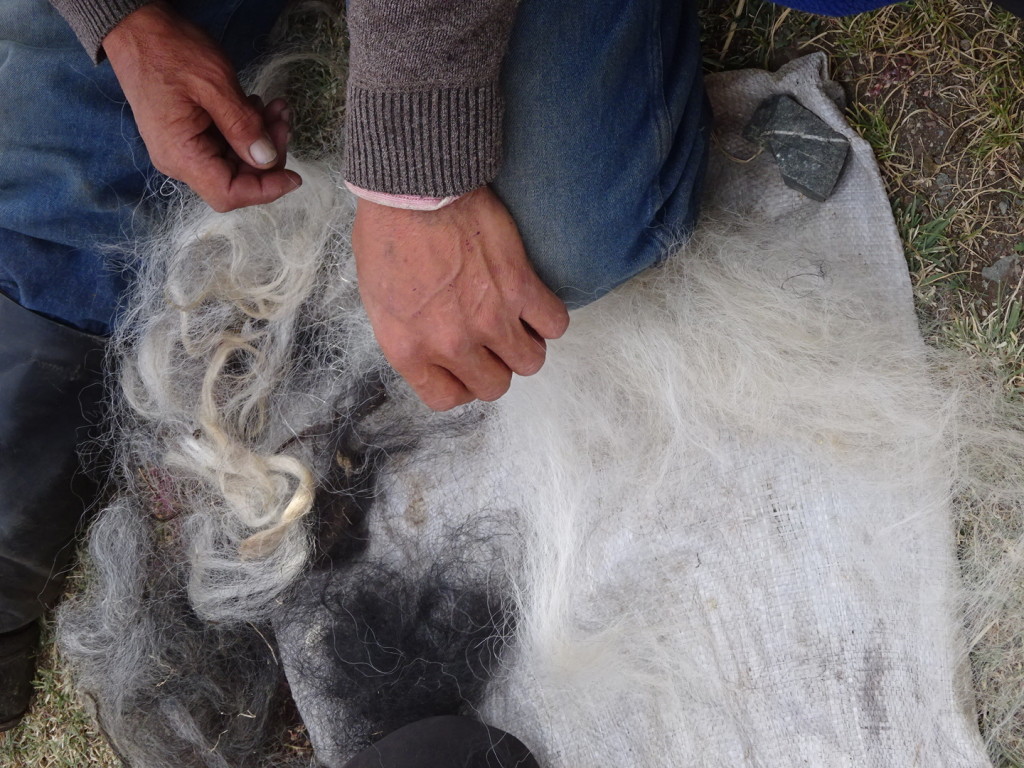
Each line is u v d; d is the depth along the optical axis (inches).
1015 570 42.9
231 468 49.9
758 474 44.6
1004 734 42.6
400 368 38.3
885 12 46.5
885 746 41.5
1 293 49.1
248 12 51.0
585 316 46.7
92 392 51.9
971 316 45.4
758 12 48.8
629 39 35.8
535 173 36.2
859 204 46.4
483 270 35.6
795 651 43.2
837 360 44.7
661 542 45.4
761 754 43.1
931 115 46.3
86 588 54.6
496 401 49.6
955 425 43.6
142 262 51.6
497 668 47.7
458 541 48.9
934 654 42.1
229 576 50.3
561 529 46.0
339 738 48.8
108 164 47.8
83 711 54.9
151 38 40.3
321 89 55.4
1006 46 44.8
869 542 43.0
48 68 45.6
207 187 40.8
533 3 33.9
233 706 50.3
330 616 49.8
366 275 36.0
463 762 42.4
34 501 50.3
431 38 28.5
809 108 46.9
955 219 46.0
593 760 45.6
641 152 37.5
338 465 51.2
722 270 46.5
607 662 44.4
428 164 31.3
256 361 52.3
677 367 45.8
